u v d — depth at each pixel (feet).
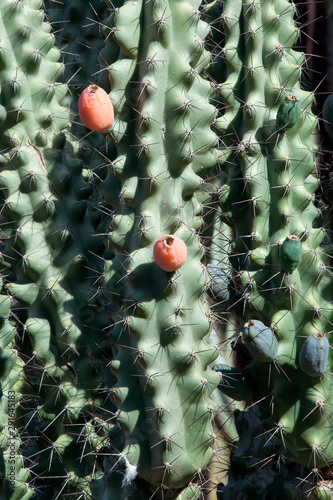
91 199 10.53
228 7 9.37
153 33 8.35
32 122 9.74
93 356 9.79
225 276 9.97
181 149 8.39
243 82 9.36
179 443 8.34
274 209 8.99
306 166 9.07
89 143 11.17
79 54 12.11
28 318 9.75
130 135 8.63
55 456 9.92
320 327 8.88
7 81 9.51
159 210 8.54
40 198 9.53
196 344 8.49
